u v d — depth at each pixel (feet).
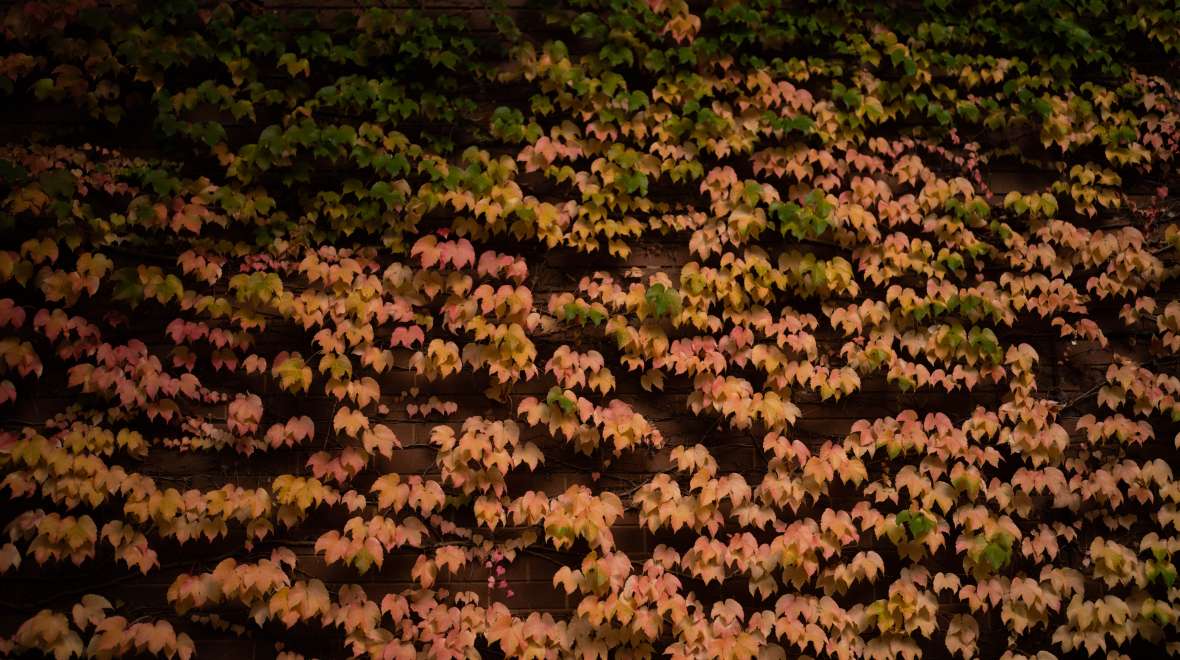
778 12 14.93
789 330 14.10
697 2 15.11
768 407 13.65
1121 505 13.94
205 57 14.01
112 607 12.67
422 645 13.00
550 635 12.96
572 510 13.20
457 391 13.76
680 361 13.79
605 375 13.66
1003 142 15.01
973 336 13.99
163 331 13.55
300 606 12.72
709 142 14.35
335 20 14.46
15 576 12.76
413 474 13.46
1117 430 13.89
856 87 14.88
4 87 13.60
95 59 13.84
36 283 13.05
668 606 13.05
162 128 13.69
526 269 13.98
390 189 13.74
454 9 14.73
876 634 13.44
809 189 14.47
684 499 13.48
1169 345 14.38
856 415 14.05
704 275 14.03
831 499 13.80
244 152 13.80
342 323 13.48
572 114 14.49
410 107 14.14
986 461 13.99
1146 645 13.66
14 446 12.65
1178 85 15.20
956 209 14.35
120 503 13.04
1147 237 14.82
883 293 14.42
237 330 13.60
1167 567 13.50
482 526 13.41
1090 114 14.93
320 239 13.74
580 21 14.60
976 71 15.10
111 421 13.03
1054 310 14.33
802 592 13.51
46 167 13.44
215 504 12.85
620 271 14.24
